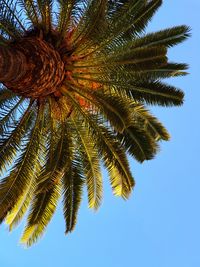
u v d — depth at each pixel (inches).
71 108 541.3
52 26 525.3
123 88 527.5
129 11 518.0
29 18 512.4
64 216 559.8
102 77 529.0
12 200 510.3
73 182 558.6
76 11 508.1
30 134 536.1
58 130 546.3
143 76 510.0
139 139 529.0
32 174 550.9
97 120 528.4
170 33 549.6
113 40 520.4
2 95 517.3
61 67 513.3
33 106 535.8
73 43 527.5
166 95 530.9
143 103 560.1
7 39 501.4
